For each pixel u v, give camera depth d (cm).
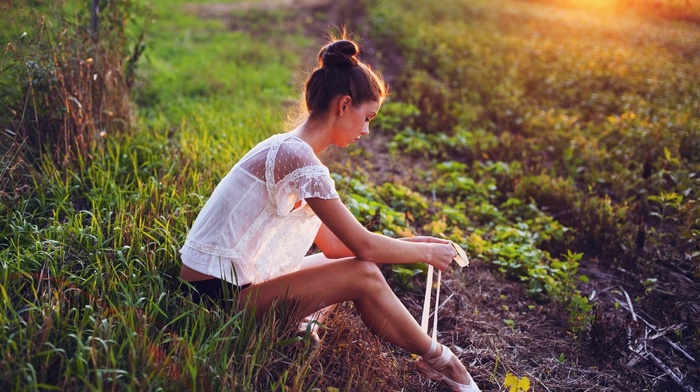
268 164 238
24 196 350
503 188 537
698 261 400
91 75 438
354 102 241
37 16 411
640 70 973
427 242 276
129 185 379
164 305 261
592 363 313
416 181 557
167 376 219
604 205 477
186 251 252
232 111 659
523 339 329
